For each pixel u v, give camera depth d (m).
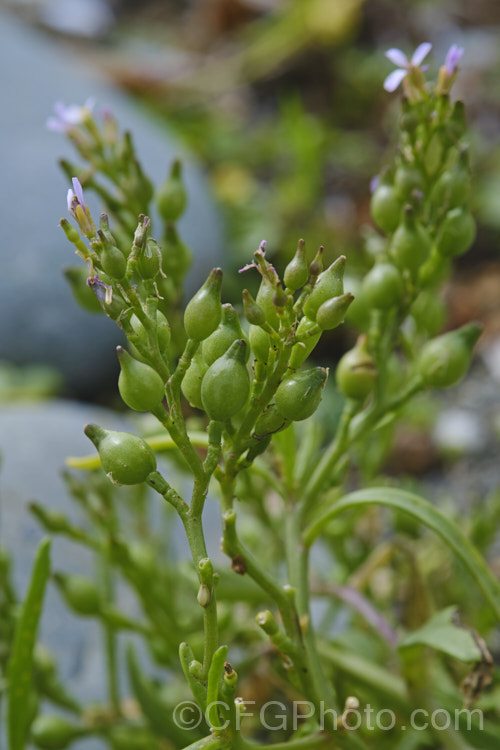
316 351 1.01
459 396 0.96
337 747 0.37
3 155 1.05
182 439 0.33
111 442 0.33
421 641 0.39
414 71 0.39
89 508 0.43
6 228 0.98
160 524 0.59
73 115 0.42
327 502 0.48
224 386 0.33
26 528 0.57
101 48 1.81
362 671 0.43
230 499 0.35
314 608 0.55
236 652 0.49
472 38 1.61
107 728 0.46
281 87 1.54
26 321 0.94
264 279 0.34
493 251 1.14
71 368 0.96
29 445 0.62
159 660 0.47
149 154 1.13
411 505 0.38
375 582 0.59
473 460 0.88
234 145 1.41
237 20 1.75
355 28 1.58
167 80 1.55
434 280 0.40
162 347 0.34
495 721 0.46
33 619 0.40
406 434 0.88
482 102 1.41
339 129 1.46
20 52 1.23
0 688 0.43
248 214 1.21
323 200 1.27
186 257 0.42
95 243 0.33
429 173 0.40
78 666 0.52
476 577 0.38
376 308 0.39
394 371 0.45
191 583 0.43
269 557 0.49
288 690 0.47
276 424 0.34
